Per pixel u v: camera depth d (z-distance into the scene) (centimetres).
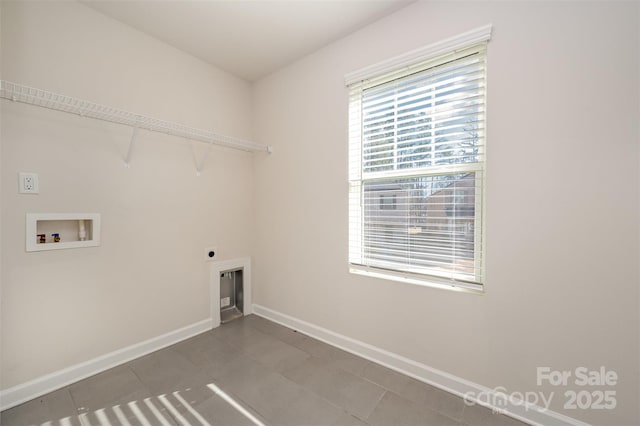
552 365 135
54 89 163
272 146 263
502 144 145
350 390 165
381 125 192
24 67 153
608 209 121
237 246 271
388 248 192
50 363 163
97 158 181
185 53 227
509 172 143
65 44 167
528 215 139
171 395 160
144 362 193
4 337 149
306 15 184
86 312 177
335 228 218
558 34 129
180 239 226
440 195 169
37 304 159
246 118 277
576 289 128
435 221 171
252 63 245
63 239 171
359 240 206
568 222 129
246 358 200
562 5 128
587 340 127
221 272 259
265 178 271
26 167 154
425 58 167
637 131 115
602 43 120
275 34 205
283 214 255
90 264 179
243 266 276
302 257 241
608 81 120
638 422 118
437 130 167
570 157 128
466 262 161
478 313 155
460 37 153
